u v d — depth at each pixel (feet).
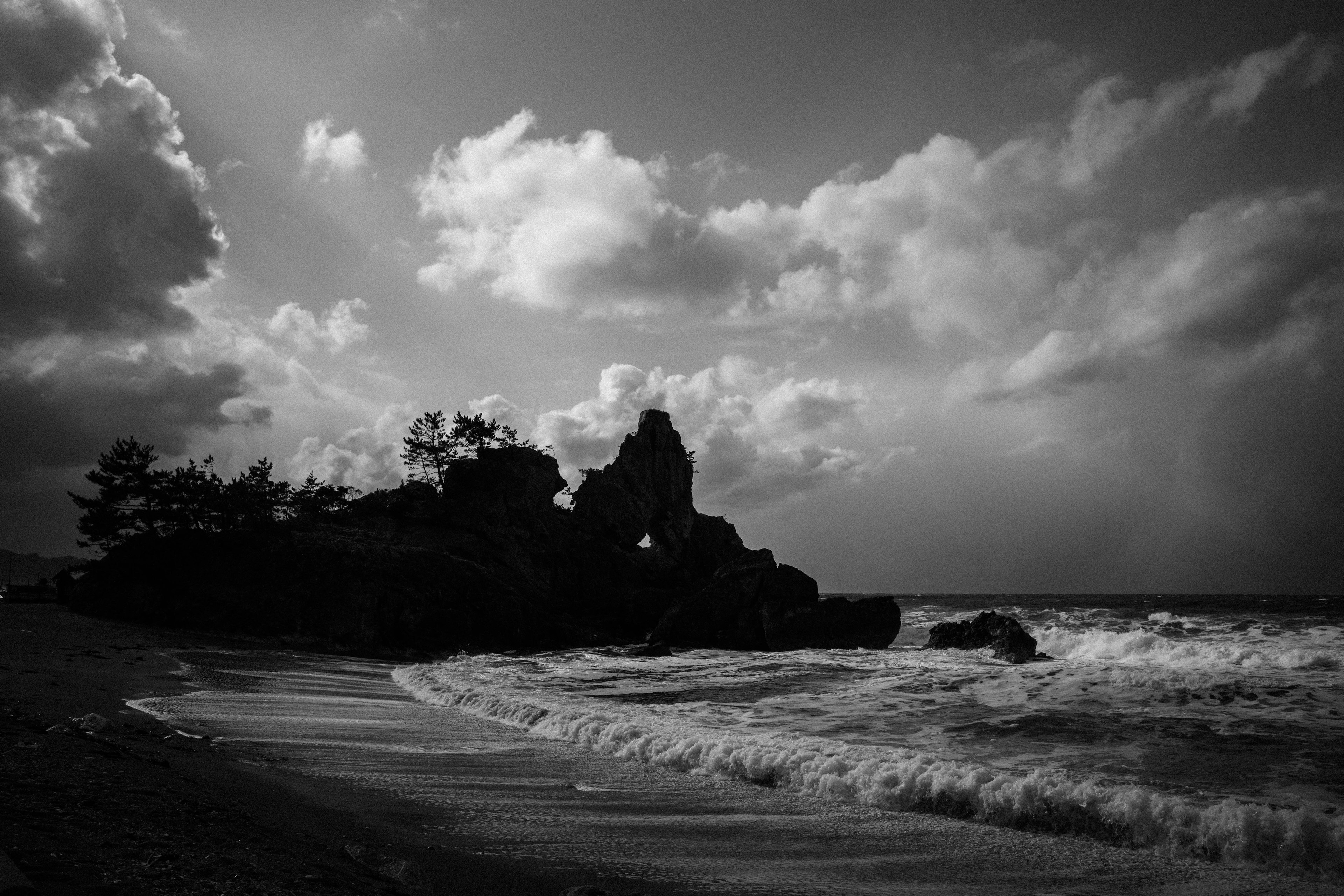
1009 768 51.29
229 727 59.00
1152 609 370.53
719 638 204.95
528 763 51.06
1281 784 47.47
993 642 165.37
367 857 25.88
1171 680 90.68
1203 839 34.12
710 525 310.04
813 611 201.87
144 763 35.17
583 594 245.24
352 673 123.75
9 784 25.36
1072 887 29.43
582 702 84.69
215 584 187.52
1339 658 130.00
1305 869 31.94
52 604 232.73
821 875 29.63
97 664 96.84
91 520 205.26
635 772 49.44
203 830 24.02
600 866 29.09
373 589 183.83
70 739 36.94
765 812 39.78
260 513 223.10
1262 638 185.68
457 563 205.46
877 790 42.16
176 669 100.22
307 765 46.06
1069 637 183.11
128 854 19.67
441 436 280.51
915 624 282.56
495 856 29.32
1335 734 63.52
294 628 177.99
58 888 16.26
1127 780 48.55
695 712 77.36
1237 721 69.15
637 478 291.17
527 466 259.60
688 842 33.50
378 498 247.70
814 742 54.29
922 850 33.73
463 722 69.36
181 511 212.23
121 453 209.36
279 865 21.35
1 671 78.13
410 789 41.06
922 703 82.89
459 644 186.50
